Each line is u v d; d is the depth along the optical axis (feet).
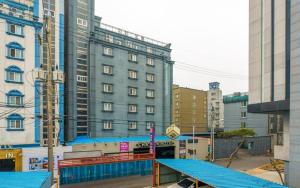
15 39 108.99
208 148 168.86
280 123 153.89
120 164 122.01
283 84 79.41
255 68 94.68
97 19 159.22
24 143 109.60
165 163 85.30
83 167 112.06
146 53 168.25
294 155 73.15
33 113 111.86
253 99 95.30
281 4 81.51
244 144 212.43
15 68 108.47
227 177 64.18
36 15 115.03
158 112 173.27
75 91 136.67
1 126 104.73
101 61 148.56
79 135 141.79
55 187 58.23
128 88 159.33
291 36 74.95
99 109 146.61
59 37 121.80
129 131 158.40
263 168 136.15
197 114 304.71
